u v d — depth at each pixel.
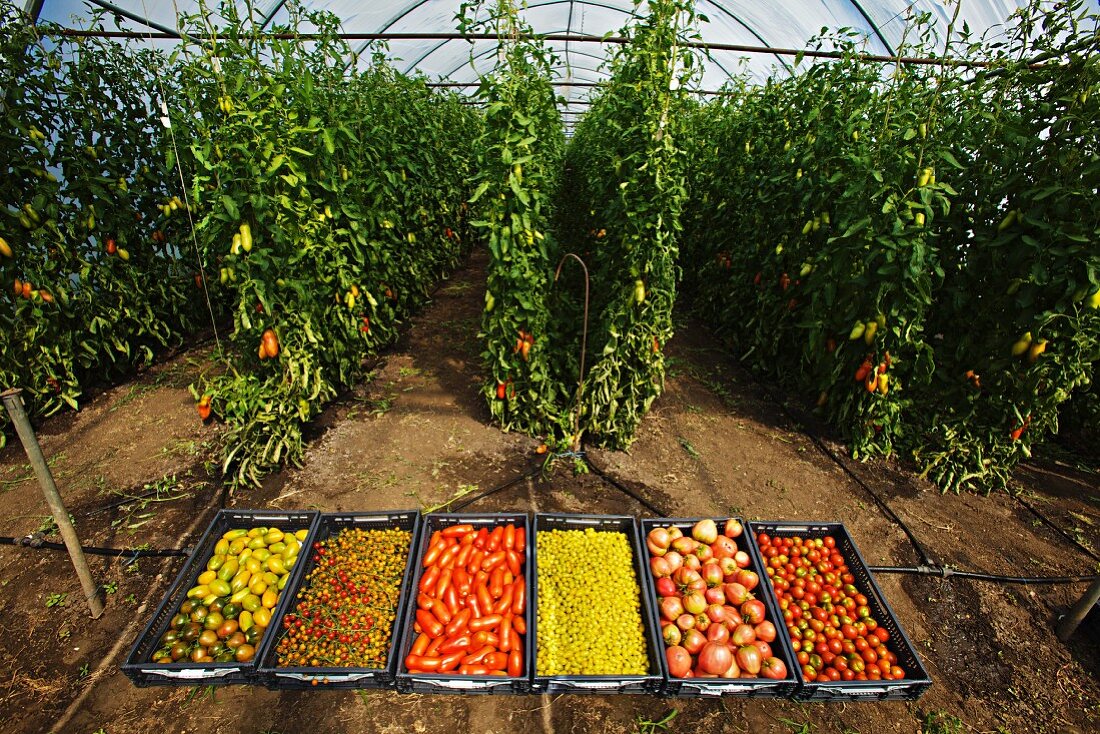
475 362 6.77
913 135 4.08
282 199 4.06
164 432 5.20
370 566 3.37
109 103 5.68
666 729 2.84
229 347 6.83
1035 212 3.95
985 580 3.88
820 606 3.33
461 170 9.96
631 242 4.29
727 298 7.20
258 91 3.89
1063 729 2.96
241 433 4.43
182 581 3.19
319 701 2.89
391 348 7.08
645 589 3.26
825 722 2.91
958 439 4.82
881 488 4.79
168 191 6.38
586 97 16.14
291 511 3.58
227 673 2.81
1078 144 3.81
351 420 5.43
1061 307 3.90
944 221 4.62
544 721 2.85
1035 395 4.27
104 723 2.76
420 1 7.53
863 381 4.89
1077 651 3.42
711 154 8.06
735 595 3.22
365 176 6.05
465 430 5.31
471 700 2.92
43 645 3.16
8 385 4.98
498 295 4.68
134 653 2.78
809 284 5.03
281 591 3.18
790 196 5.66
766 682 2.83
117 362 5.95
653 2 3.85
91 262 5.48
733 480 4.80
